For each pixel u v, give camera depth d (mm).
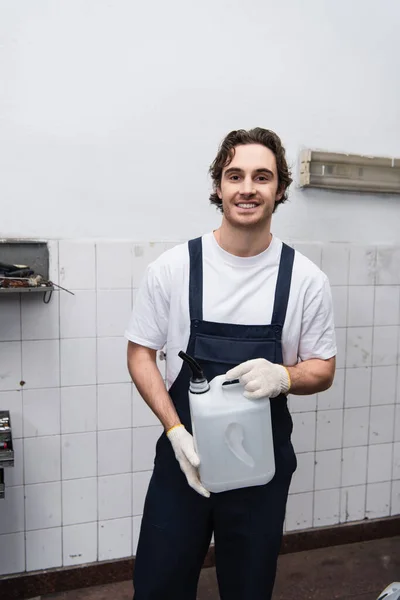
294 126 1939
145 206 1832
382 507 2266
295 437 2100
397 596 1408
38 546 1888
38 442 1835
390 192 2076
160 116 1805
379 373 2176
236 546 1300
